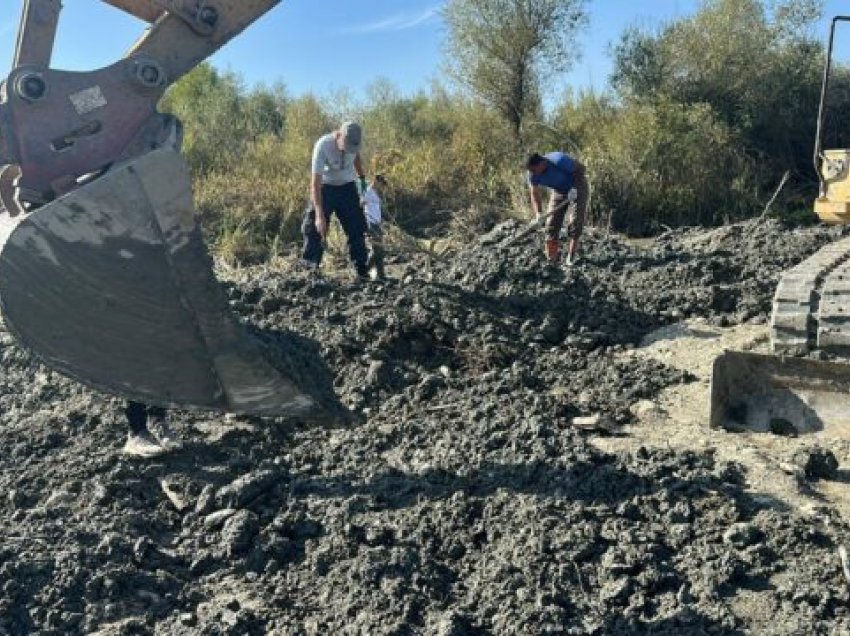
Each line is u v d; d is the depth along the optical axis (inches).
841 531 166.2
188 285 154.6
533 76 702.5
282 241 525.3
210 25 167.8
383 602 152.3
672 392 239.9
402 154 650.2
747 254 353.7
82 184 156.6
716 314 299.7
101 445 208.1
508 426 207.6
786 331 210.8
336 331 263.6
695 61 655.1
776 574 155.2
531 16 683.4
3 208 165.8
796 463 190.2
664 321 298.5
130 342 153.3
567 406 225.3
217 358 157.6
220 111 773.3
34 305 147.2
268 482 188.2
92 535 172.6
